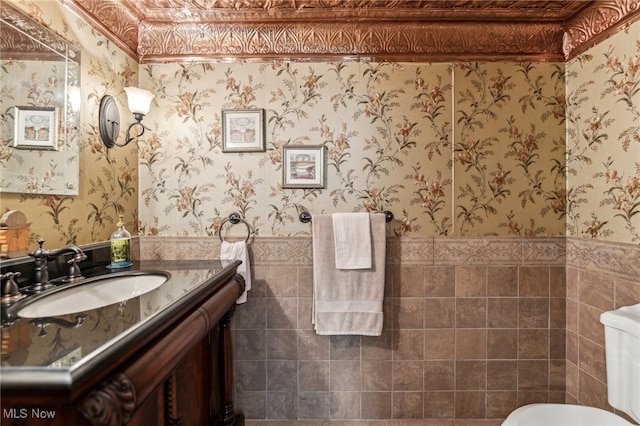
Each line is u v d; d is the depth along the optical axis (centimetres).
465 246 175
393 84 175
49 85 119
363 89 175
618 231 144
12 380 52
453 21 170
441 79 175
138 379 66
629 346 112
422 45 174
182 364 109
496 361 175
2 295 94
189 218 177
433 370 175
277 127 176
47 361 56
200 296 105
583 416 112
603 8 149
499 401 175
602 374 152
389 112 175
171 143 176
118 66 159
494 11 162
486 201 175
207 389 133
